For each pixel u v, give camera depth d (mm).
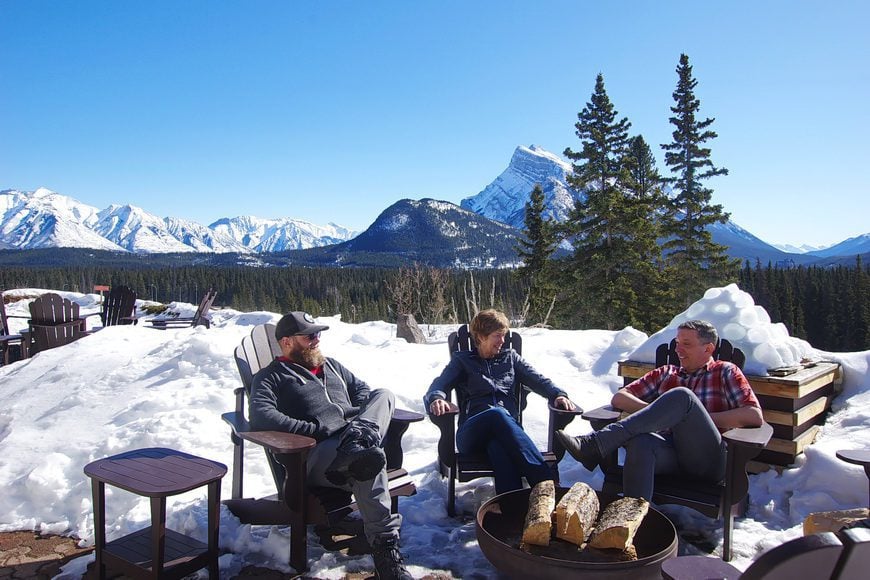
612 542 2305
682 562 1742
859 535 1107
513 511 2703
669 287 25281
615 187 26266
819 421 3891
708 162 30016
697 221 28250
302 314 3236
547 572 2123
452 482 3244
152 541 2387
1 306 9070
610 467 3135
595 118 29938
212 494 2582
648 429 2797
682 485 2883
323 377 3283
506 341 4016
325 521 2693
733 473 2668
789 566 1130
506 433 3072
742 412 2969
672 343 3676
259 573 2688
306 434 2945
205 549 2629
